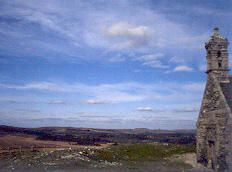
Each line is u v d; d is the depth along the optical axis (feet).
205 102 123.75
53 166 121.80
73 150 151.43
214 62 121.39
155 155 140.26
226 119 109.60
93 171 115.34
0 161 130.21
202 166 123.13
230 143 107.76
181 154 140.56
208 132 120.37
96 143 240.73
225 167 108.99
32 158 134.62
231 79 120.78
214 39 122.72
